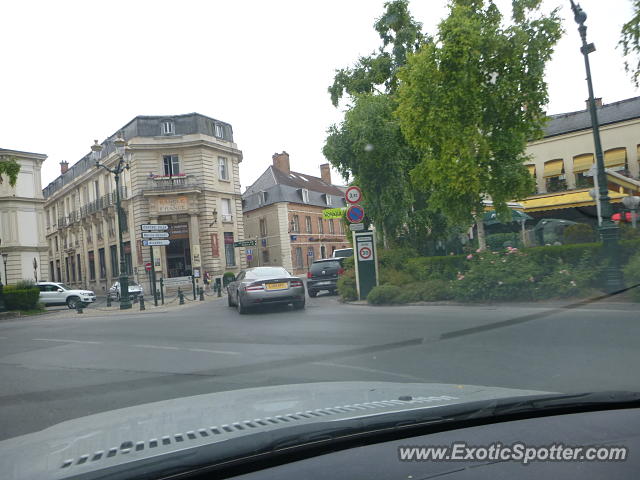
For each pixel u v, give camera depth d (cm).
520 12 1304
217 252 4006
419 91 1312
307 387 307
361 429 201
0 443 224
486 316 995
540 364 559
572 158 2859
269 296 1353
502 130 1362
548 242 1961
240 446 180
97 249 4666
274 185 5359
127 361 746
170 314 1595
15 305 2403
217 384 555
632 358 566
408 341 764
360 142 1716
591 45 1166
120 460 173
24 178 3750
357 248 1557
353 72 2095
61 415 468
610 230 1131
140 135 3916
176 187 3888
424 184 1519
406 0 1964
